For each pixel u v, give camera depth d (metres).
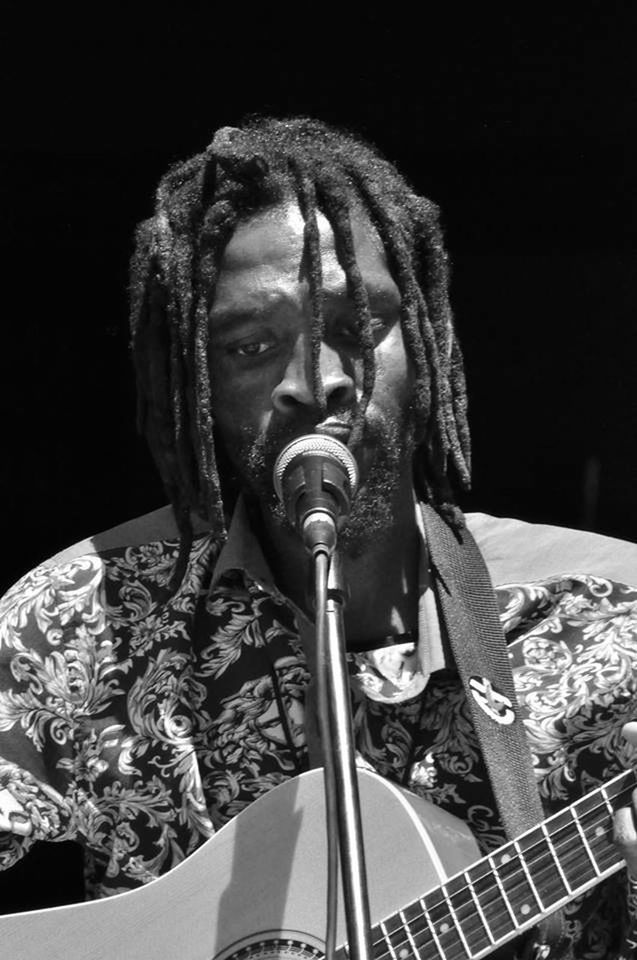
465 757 7.10
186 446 7.36
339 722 5.43
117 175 11.82
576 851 6.36
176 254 7.23
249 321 6.97
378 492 7.00
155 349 7.46
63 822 7.40
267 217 7.10
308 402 6.86
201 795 7.24
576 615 7.31
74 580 7.69
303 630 7.35
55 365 12.36
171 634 7.46
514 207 12.17
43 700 7.49
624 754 7.03
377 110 11.70
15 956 6.82
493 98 11.69
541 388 12.56
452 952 6.41
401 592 7.32
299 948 6.70
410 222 7.39
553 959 6.96
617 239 12.31
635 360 12.44
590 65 11.52
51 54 11.30
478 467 12.60
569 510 12.52
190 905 6.82
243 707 7.33
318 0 11.24
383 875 6.59
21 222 11.88
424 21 11.38
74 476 12.43
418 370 7.11
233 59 11.45
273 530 7.34
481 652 7.11
